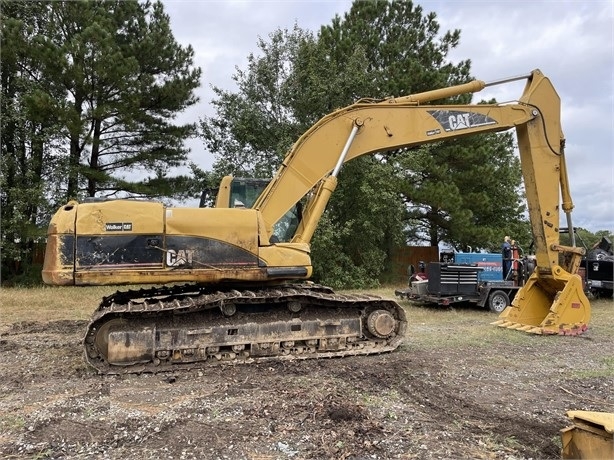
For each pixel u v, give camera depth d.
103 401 4.95
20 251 17.84
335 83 18.45
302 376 5.90
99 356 6.16
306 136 7.56
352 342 7.12
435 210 22.50
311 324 6.84
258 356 6.64
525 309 9.69
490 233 21.09
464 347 7.73
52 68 17.02
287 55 19.88
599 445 3.13
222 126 20.34
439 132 8.19
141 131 19.53
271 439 4.05
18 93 18.14
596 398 5.31
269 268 6.67
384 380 5.78
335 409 4.64
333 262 18.42
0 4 17.91
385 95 19.45
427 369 6.32
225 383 5.59
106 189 19.86
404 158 19.80
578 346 7.93
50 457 3.72
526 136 8.88
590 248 15.44
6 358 6.85
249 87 19.95
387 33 23.11
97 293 14.99
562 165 9.28
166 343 6.22
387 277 21.42
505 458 3.79
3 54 16.72
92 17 18.14
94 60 17.31
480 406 4.99
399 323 7.43
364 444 3.97
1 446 3.89
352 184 18.80
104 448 3.88
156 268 6.27
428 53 22.31
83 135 17.89
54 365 6.45
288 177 7.42
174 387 5.45
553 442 4.11
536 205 8.97
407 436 4.15
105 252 6.13
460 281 12.45
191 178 20.52
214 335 6.43
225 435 4.12
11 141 18.28
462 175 21.34
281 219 7.93
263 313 6.88
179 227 6.41
